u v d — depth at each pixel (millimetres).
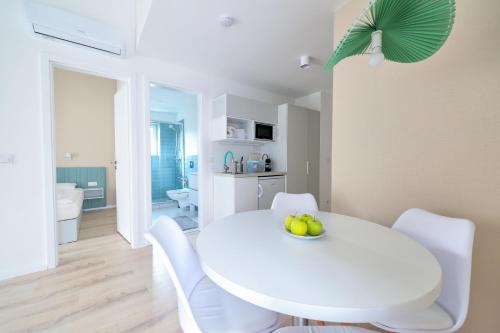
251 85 3625
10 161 1893
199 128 3172
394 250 828
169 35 2145
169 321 1425
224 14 1825
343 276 642
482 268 1118
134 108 2541
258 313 870
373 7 770
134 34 2322
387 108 1509
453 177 1214
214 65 2861
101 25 2023
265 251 821
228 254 793
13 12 1861
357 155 1705
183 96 4438
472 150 1143
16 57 1886
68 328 1356
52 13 1814
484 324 1116
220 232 1047
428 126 1311
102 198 4520
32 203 1992
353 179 1734
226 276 638
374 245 878
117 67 2418
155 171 5383
